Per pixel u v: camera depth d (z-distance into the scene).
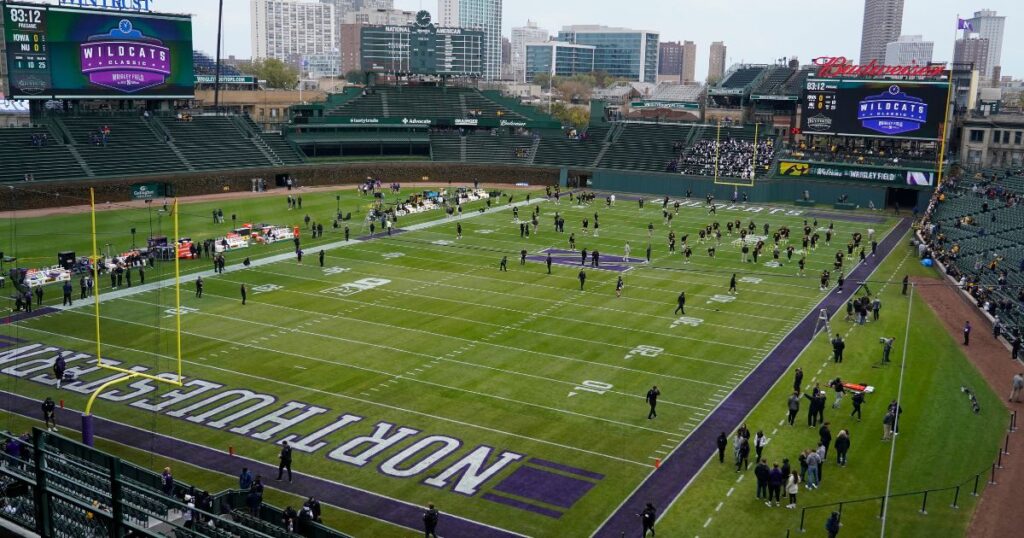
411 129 123.75
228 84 161.50
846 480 31.39
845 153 108.94
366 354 44.94
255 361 43.44
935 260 69.31
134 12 99.25
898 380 42.12
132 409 36.91
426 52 133.75
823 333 50.28
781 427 36.22
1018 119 113.69
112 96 99.00
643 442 34.56
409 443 34.06
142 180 94.94
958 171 106.62
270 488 30.12
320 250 71.25
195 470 31.31
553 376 42.09
